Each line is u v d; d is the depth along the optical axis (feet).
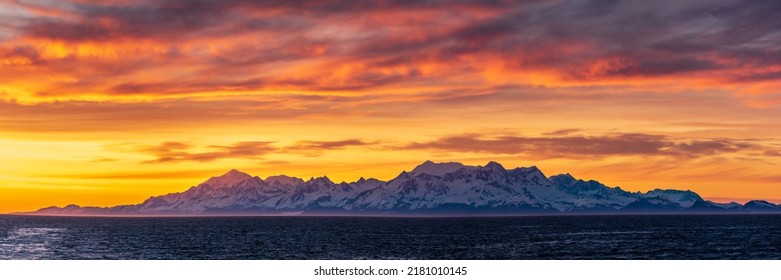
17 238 650.43
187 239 647.15
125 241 612.70
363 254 453.99
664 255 432.25
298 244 562.25
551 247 501.97
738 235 655.76
